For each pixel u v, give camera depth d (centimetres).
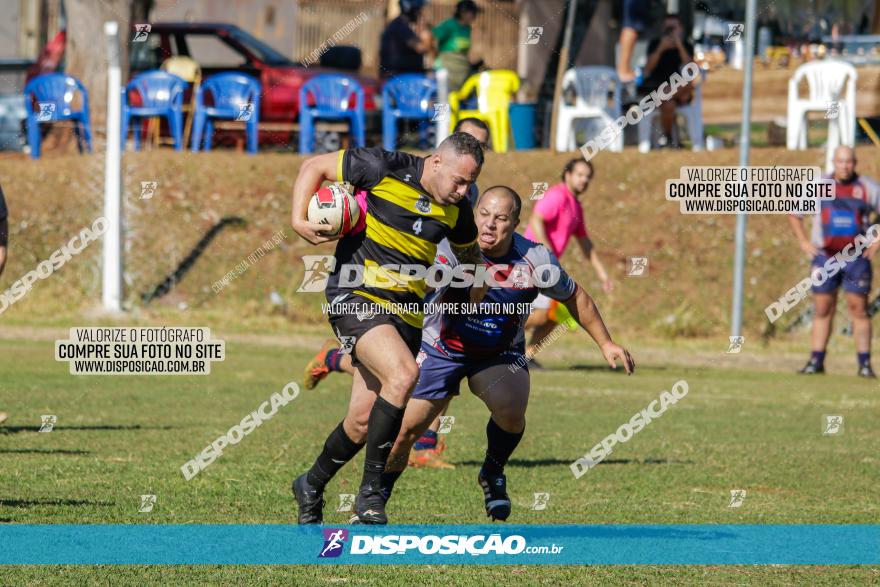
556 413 3653
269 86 6294
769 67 6806
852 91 5803
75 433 3039
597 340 2197
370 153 1962
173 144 6438
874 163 5819
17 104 6975
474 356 2134
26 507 2166
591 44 6444
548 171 5756
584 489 2541
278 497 2341
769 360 5041
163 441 2961
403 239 1956
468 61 5894
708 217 5897
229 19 7931
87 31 6450
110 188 5547
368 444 1925
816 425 3541
